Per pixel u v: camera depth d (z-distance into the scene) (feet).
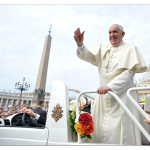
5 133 4.17
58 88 4.60
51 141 3.79
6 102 172.65
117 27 5.87
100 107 5.34
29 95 183.62
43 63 81.61
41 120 5.97
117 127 4.54
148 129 4.62
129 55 5.32
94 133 4.95
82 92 4.39
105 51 6.09
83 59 6.31
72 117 4.40
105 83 5.85
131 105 4.62
